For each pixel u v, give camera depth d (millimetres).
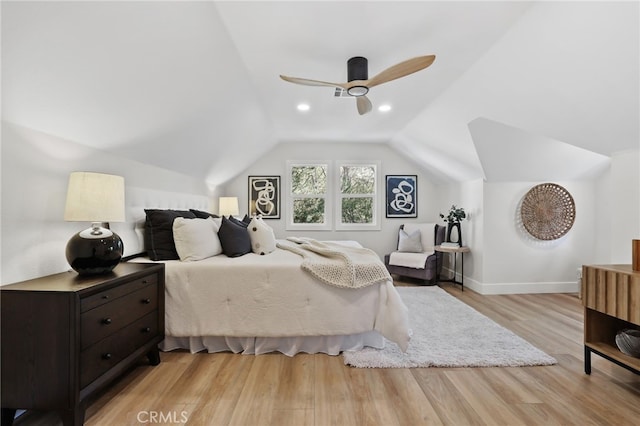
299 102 3471
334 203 5562
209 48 2125
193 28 1864
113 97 1897
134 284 1875
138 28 1600
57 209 1875
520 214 4168
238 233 2750
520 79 2408
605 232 3994
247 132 4012
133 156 2615
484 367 2148
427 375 2035
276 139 5176
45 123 1717
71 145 1960
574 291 4191
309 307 2293
